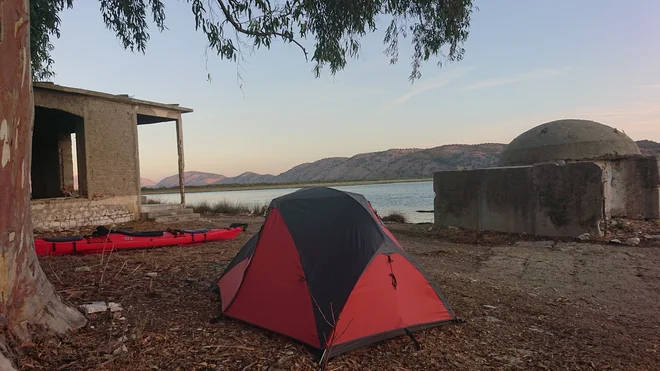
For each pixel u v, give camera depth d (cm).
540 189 1120
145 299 488
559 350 412
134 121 1277
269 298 428
